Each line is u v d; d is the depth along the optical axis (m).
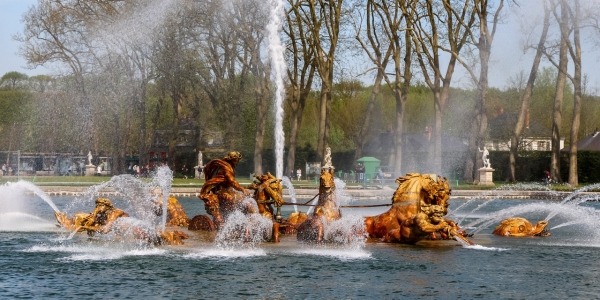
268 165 87.56
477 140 69.25
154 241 20.94
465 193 54.50
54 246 20.95
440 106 69.75
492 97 105.75
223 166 22.89
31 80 101.69
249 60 74.12
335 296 15.15
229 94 75.69
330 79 74.88
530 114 106.19
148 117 90.50
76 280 16.53
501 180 79.12
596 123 112.81
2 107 100.25
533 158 78.12
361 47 78.00
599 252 20.91
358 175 75.44
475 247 21.45
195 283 16.30
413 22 70.06
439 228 21.45
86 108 80.06
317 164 78.94
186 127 89.44
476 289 15.88
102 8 70.88
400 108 72.75
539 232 24.67
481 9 67.81
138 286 15.97
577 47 65.38
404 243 21.67
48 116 86.00
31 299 14.73
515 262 19.14
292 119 75.69
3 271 17.45
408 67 72.50
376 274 17.34
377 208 37.94
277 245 21.20
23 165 91.00
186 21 67.88
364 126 81.00
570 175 65.31
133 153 95.12
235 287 15.92
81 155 88.94
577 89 65.56
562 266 18.67
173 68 71.69
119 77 76.00
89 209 37.88
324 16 71.69
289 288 15.84
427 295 15.27
